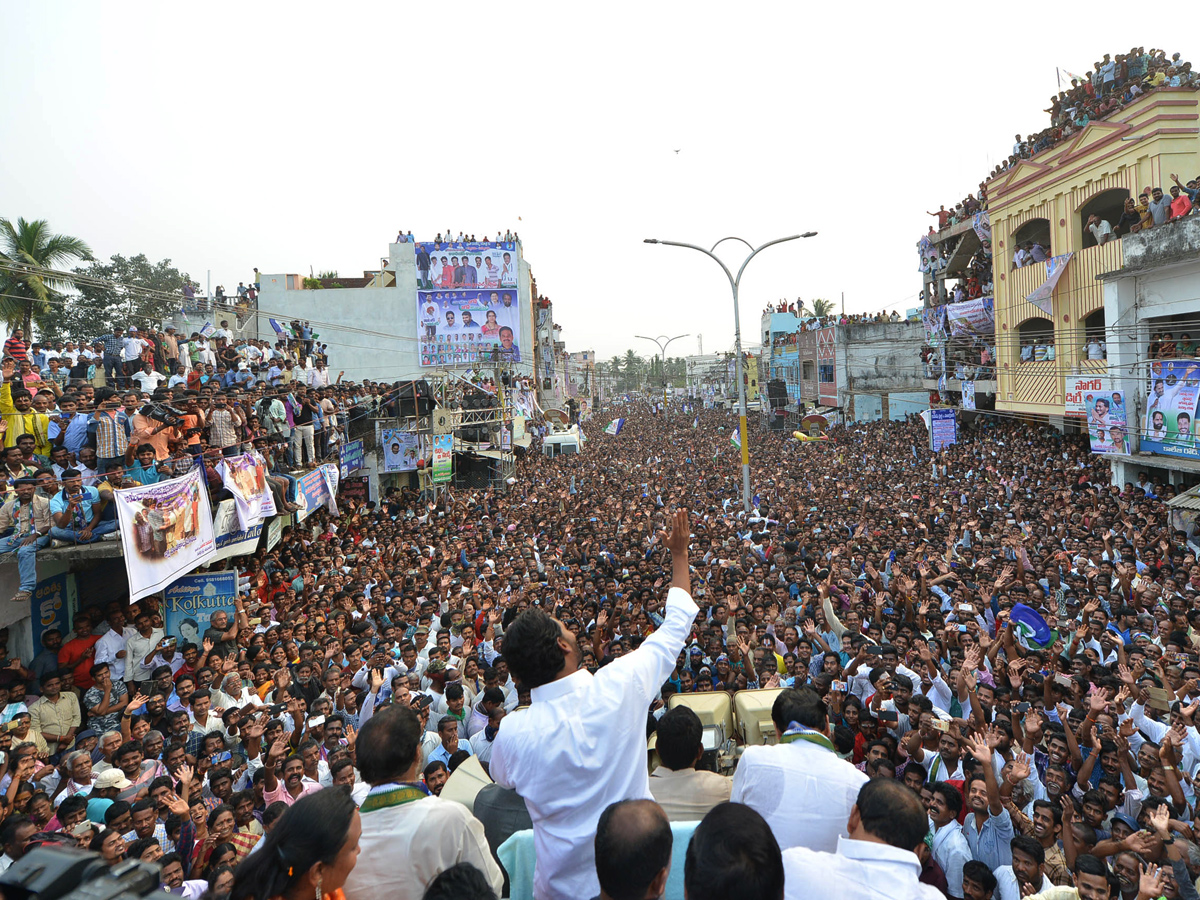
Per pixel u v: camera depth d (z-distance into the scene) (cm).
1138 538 1498
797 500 2269
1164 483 2014
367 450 2427
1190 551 1420
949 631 991
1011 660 921
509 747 287
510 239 4609
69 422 1053
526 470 3697
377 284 4953
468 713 902
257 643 1038
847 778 355
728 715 636
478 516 2320
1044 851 555
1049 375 2509
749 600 1183
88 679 980
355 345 4525
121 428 1038
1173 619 1014
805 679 902
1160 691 819
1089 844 571
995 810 589
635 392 15375
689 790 398
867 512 2003
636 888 230
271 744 725
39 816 634
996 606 1173
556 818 279
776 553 1605
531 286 5484
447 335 4550
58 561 1075
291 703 849
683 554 331
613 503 2431
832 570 1270
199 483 1141
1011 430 3067
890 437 3684
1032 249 2659
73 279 1231
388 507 2428
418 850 293
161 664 1009
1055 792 661
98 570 1178
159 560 1006
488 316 4572
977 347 3200
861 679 890
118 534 967
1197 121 2030
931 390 3822
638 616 1129
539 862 284
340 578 1445
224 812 607
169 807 602
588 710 279
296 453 1669
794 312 6781
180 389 1232
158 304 3481
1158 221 1953
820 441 4044
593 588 1318
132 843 553
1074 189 2372
